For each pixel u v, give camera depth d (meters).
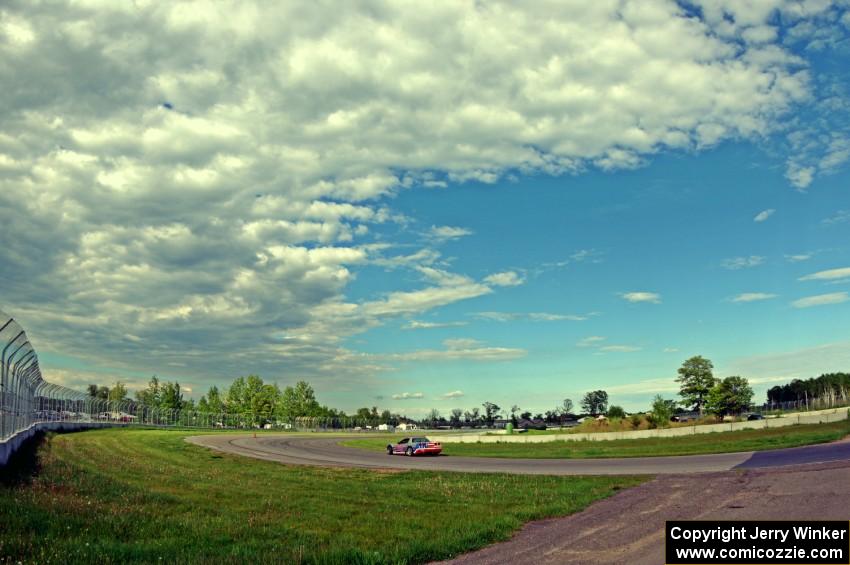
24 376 29.31
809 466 22.41
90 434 48.75
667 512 15.20
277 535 14.05
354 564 11.25
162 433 63.19
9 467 22.20
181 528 14.44
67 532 13.28
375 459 40.22
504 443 56.69
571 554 11.53
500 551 12.27
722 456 31.55
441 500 19.67
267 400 115.44
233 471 29.27
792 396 137.38
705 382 83.44
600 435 53.84
